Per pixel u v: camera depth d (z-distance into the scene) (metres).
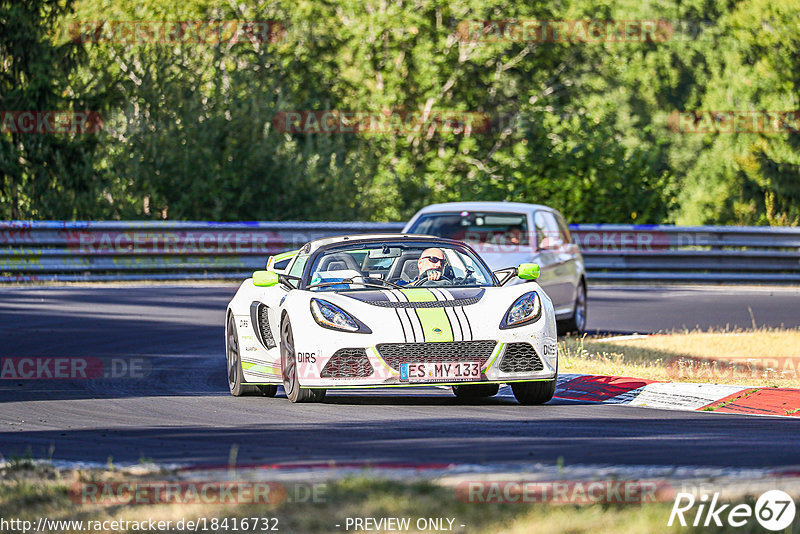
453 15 129.50
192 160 89.62
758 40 135.62
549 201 91.44
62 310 55.91
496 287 30.97
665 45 171.00
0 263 69.31
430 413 28.23
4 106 90.88
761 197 131.00
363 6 130.50
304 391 29.84
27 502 16.75
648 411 28.80
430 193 115.75
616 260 81.31
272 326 31.61
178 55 95.50
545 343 29.39
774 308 61.72
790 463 20.50
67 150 92.06
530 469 19.41
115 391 33.56
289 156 94.25
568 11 142.25
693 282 81.56
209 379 36.72
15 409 29.69
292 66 125.62
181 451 22.52
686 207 139.75
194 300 61.78
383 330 28.64
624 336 47.78
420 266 31.86
